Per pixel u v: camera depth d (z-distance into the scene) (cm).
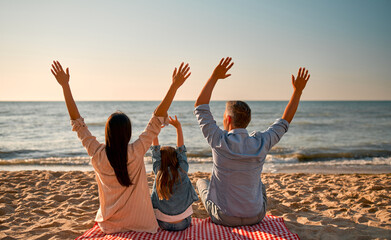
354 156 1208
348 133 2312
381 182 615
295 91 271
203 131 261
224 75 257
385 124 3209
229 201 269
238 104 263
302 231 332
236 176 261
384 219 369
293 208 436
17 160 1097
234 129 263
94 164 252
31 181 596
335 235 318
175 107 8225
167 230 289
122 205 260
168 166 289
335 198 485
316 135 2173
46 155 1277
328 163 1065
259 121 3744
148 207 270
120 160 242
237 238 262
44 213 405
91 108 7462
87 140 254
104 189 261
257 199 272
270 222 306
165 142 1802
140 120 3809
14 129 2525
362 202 452
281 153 1334
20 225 355
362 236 312
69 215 392
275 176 725
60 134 2172
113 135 241
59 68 257
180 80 248
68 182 597
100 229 283
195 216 392
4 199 457
